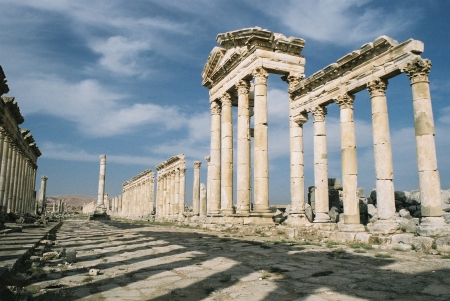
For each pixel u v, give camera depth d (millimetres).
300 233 20031
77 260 12297
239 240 18484
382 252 13617
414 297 7145
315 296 7262
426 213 14602
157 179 69312
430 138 14945
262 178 25172
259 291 7734
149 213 71438
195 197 50219
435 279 8734
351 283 8375
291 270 10039
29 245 13094
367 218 26359
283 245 16062
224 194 29188
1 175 33188
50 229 24047
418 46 15969
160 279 9117
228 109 30688
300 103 24453
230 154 30031
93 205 117500
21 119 36781
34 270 9891
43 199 76188
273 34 25875
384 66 17375
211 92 33875
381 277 9016
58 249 15164
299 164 24859
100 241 19203
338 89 20562
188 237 20922
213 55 31641
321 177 22266
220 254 13461
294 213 24344
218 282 8695
